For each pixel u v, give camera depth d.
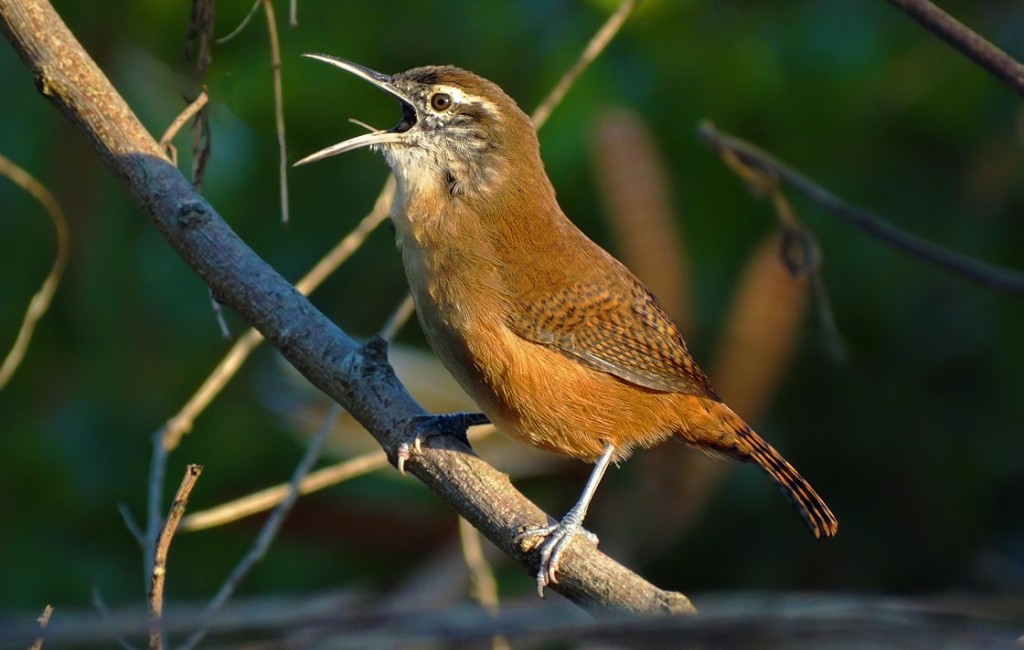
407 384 9.99
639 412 7.84
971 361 12.44
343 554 11.38
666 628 3.58
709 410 8.07
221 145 11.53
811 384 12.41
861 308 12.32
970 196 12.42
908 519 12.20
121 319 11.53
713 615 3.57
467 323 7.47
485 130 7.85
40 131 11.33
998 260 12.41
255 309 6.74
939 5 12.55
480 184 7.75
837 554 11.99
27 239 11.29
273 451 11.48
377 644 3.72
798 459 12.37
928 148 12.55
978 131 12.35
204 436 11.47
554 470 11.20
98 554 10.97
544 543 6.23
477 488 6.42
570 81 8.73
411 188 7.77
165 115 11.48
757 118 11.86
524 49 11.60
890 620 3.55
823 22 11.84
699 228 11.99
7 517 10.91
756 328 10.78
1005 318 12.40
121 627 3.82
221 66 11.56
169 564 11.19
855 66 11.68
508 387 7.54
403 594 10.56
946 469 12.23
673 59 11.53
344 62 7.98
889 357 12.44
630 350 7.73
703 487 10.68
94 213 11.46
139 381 11.54
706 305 11.72
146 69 11.67
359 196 12.48
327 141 11.74
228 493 11.35
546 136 11.21
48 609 4.24
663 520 10.76
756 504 11.85
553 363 7.58
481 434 9.71
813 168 12.10
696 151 11.74
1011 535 12.27
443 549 11.06
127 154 6.86
